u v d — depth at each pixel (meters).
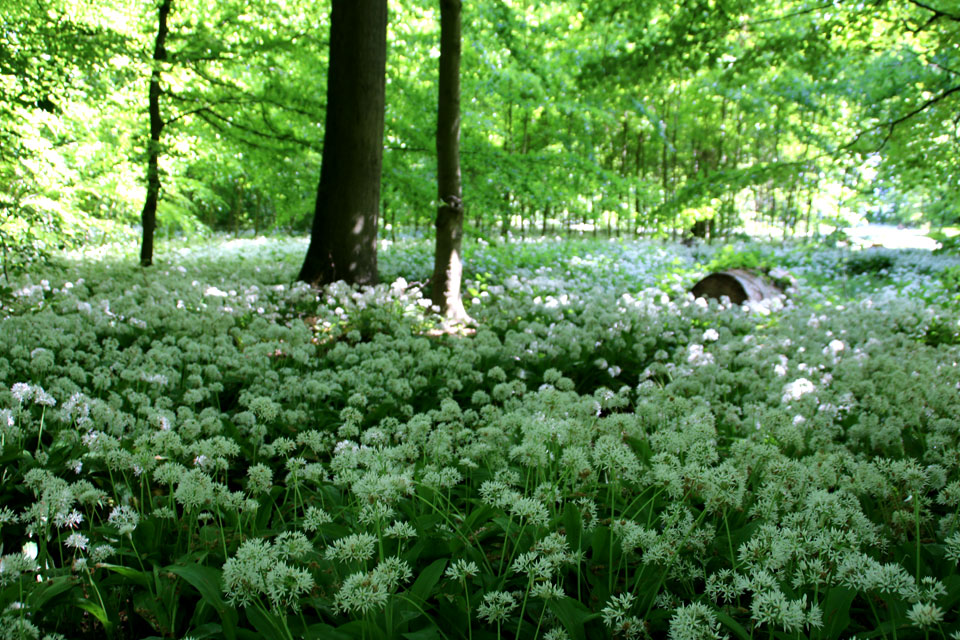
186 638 2.11
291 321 7.15
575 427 3.02
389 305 7.98
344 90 9.28
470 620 2.24
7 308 7.05
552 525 2.66
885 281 14.98
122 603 2.51
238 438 3.88
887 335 6.99
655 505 2.90
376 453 3.04
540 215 29.38
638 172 28.17
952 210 12.36
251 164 13.37
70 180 12.09
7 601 2.14
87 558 2.57
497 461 3.33
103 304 6.88
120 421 3.62
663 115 26.44
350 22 9.18
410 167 12.68
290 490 3.48
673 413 3.71
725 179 10.54
